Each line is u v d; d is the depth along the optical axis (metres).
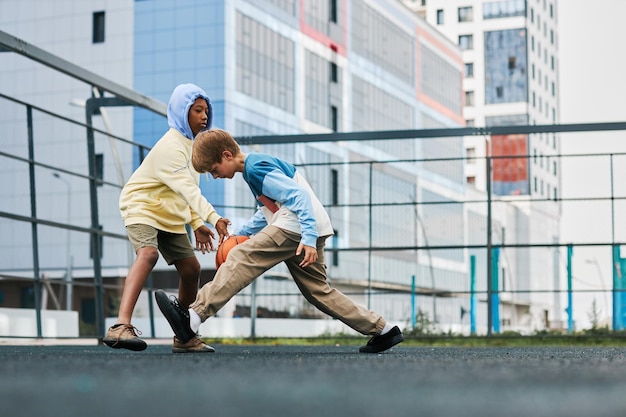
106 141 36.78
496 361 4.02
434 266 18.72
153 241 5.61
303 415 1.65
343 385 2.42
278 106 37.50
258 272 5.29
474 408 1.81
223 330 16.67
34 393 2.10
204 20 35.16
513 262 19.83
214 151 5.23
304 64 39.38
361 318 5.53
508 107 72.75
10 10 38.81
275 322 16.20
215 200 25.48
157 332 25.94
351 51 43.34
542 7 77.81
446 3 74.25
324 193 14.83
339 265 31.81
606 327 12.53
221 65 34.81
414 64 50.84
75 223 37.00
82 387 2.29
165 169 5.58
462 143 51.66
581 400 2.01
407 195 15.02
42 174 37.88
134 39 36.50
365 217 14.15
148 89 36.06
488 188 12.44
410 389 2.29
